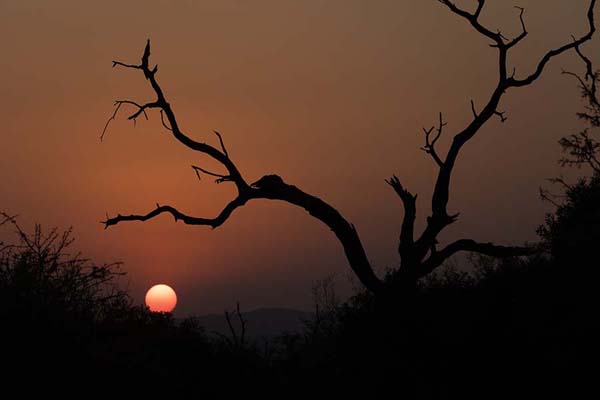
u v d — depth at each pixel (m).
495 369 36.78
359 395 36.47
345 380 37.38
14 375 32.56
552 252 47.75
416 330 39.53
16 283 34.75
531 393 35.75
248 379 35.94
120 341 37.12
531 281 42.72
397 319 40.72
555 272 42.88
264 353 38.75
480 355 37.72
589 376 35.88
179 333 40.47
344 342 40.12
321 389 36.53
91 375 33.62
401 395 36.72
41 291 35.28
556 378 36.03
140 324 40.12
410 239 50.84
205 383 35.38
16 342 32.94
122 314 40.06
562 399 35.19
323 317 43.69
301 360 38.38
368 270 49.44
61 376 33.00
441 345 38.25
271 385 36.31
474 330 38.75
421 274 49.81
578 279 41.22
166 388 34.41
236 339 38.25
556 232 49.66
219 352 37.78
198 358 37.09
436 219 51.34
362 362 38.56
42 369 32.91
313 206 50.69
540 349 37.59
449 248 50.47
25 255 36.19
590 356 36.47
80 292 37.44
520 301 40.66
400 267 50.00
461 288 44.62
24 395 32.25
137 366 34.94
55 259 37.03
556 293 40.75
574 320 38.38
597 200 51.47
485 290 42.53
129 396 33.38
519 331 38.25
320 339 41.62
